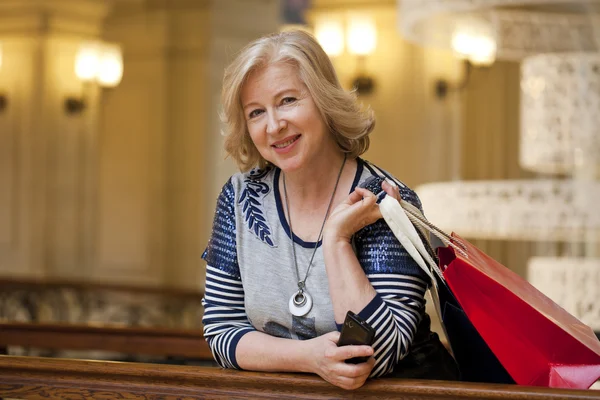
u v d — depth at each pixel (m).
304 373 2.52
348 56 10.77
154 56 11.57
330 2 10.89
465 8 6.93
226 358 2.62
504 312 2.55
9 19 11.34
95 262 11.84
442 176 10.66
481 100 10.99
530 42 8.12
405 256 2.56
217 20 11.30
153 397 2.57
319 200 2.72
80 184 11.63
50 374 2.66
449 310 2.70
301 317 2.60
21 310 10.55
